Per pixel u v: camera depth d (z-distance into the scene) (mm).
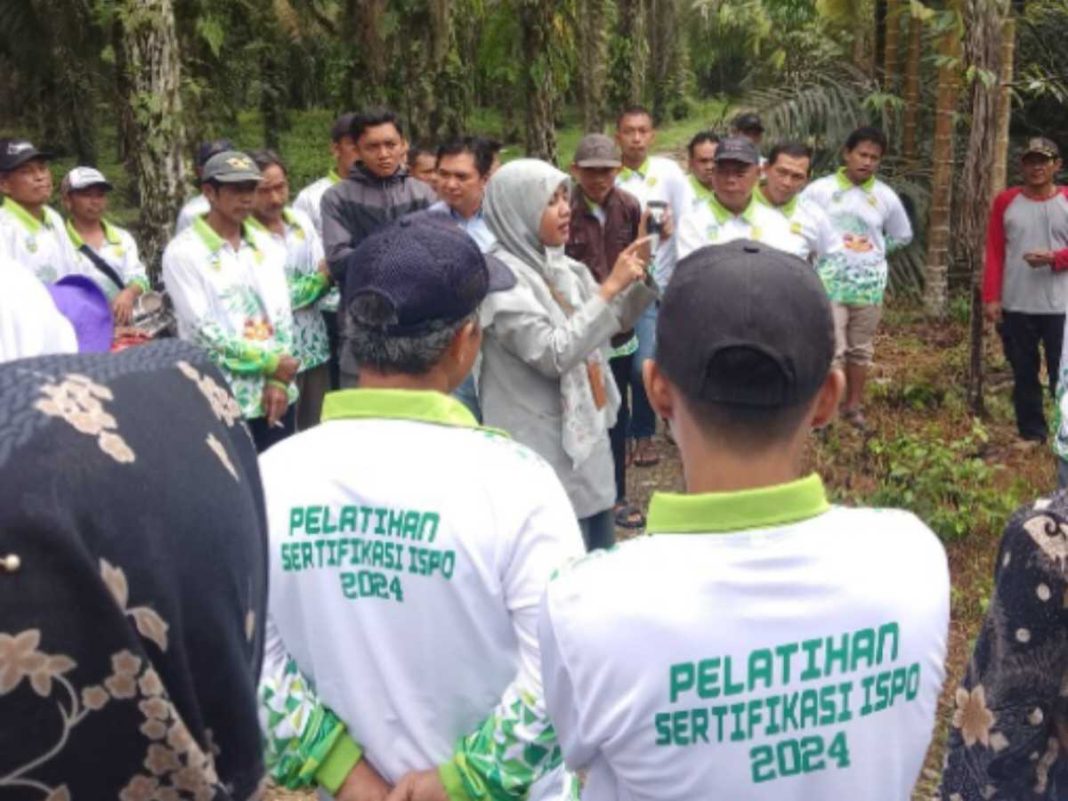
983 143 7840
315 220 6547
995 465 6039
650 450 6629
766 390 1448
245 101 17688
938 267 9289
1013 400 7000
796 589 1462
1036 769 1534
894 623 1491
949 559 5156
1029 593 1485
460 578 1855
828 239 6848
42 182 5781
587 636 1467
